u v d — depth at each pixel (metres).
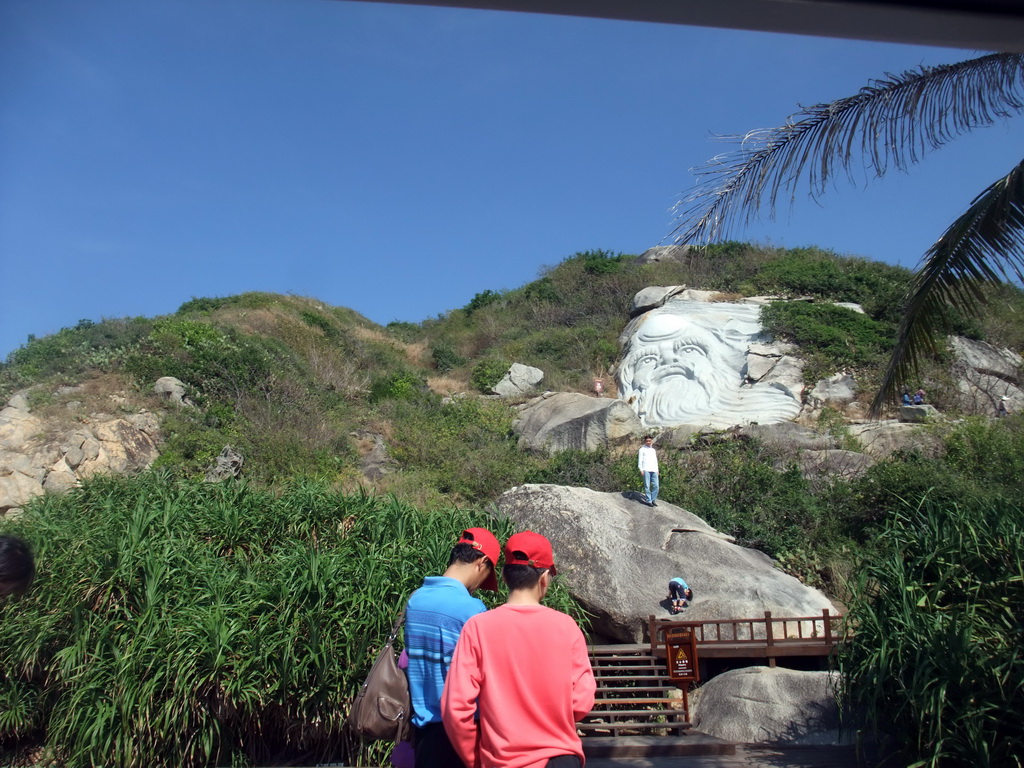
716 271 32.00
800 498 15.20
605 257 39.19
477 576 3.99
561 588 9.83
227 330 23.38
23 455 15.03
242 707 7.03
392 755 3.85
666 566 11.91
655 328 26.67
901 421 20.73
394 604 7.53
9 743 7.89
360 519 9.27
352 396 24.27
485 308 38.19
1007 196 6.40
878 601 6.59
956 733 5.42
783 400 22.75
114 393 18.00
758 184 6.76
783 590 11.59
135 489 10.30
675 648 9.16
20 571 3.80
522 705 3.11
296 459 17.59
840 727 6.61
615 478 17.09
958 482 14.03
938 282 7.02
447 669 3.61
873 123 6.76
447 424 22.50
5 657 7.84
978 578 6.30
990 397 21.94
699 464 17.81
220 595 7.49
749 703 8.42
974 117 6.64
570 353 29.55
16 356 19.92
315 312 34.44
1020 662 5.28
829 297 27.86
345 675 7.04
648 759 7.44
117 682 6.93
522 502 13.52
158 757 6.90
